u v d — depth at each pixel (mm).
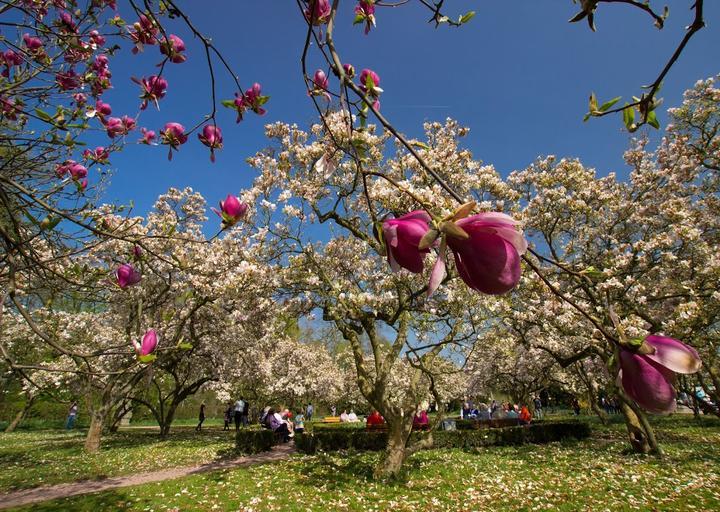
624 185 12844
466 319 9023
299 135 10070
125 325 14836
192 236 13289
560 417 27594
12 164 3359
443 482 8023
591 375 16312
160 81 2006
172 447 14227
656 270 10617
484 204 7910
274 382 24047
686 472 7867
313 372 26719
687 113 11047
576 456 10422
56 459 11844
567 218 11938
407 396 8891
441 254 642
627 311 9172
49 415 27812
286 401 28703
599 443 12930
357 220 8570
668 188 11180
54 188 3242
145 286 12273
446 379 27562
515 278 645
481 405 26781
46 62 3420
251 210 9695
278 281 9828
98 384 14891
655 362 708
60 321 14125
